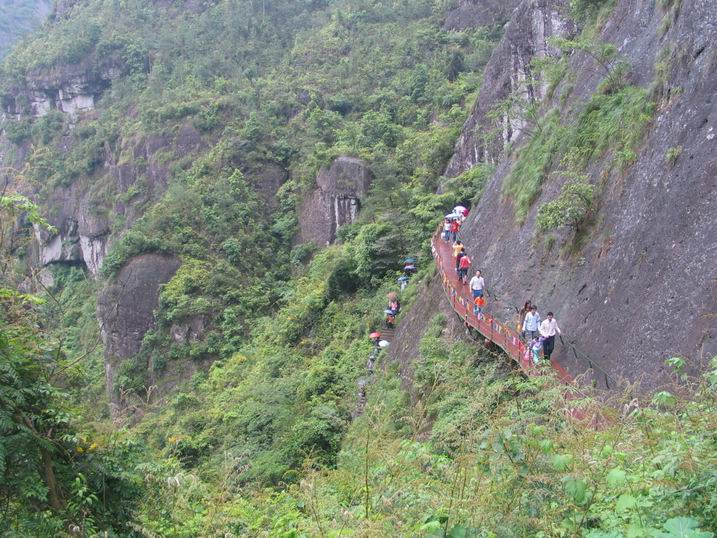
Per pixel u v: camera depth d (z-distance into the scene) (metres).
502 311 18.67
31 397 8.09
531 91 33.28
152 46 75.69
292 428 22.09
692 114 14.08
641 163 15.58
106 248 63.12
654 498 5.22
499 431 5.79
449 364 10.24
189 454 25.95
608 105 18.77
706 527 4.84
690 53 15.14
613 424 7.06
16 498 7.61
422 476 6.46
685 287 11.94
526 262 19.28
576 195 17.08
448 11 61.56
